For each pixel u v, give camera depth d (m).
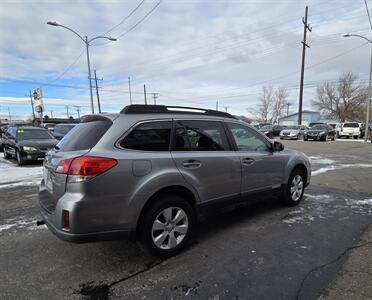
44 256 3.53
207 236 4.06
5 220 4.84
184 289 2.81
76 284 2.92
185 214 3.55
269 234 4.12
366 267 3.18
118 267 3.25
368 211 5.15
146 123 3.39
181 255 3.50
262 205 5.50
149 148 3.34
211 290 2.79
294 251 3.58
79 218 2.86
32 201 6.04
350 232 4.17
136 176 3.13
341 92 61.00
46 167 3.54
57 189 3.08
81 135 3.40
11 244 3.88
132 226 3.14
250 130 4.65
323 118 69.06
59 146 3.62
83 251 3.65
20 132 12.23
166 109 3.66
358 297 2.65
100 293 2.77
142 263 3.34
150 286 2.88
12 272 3.16
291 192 5.36
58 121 52.88
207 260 3.38
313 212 5.09
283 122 75.75
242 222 4.61
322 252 3.55
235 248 3.68
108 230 3.02
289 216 4.88
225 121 4.27
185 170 3.53
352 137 34.22
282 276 3.01
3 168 10.66
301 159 5.48
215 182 3.89
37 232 4.30
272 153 4.93
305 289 2.78
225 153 4.08
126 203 3.08
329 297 2.66
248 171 4.38
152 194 3.23
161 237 3.36
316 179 8.12
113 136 3.15
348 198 6.03
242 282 2.92
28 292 2.79
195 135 3.80
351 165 10.92
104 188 2.95
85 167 2.88
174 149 3.54
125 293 2.77
